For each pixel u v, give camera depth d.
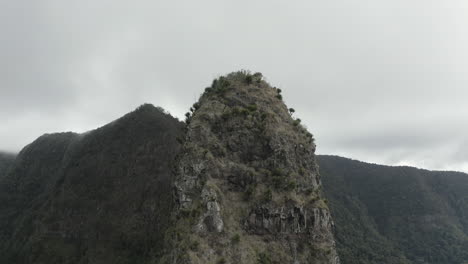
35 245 121.62
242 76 81.19
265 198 63.34
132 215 115.12
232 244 57.41
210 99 75.56
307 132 77.81
